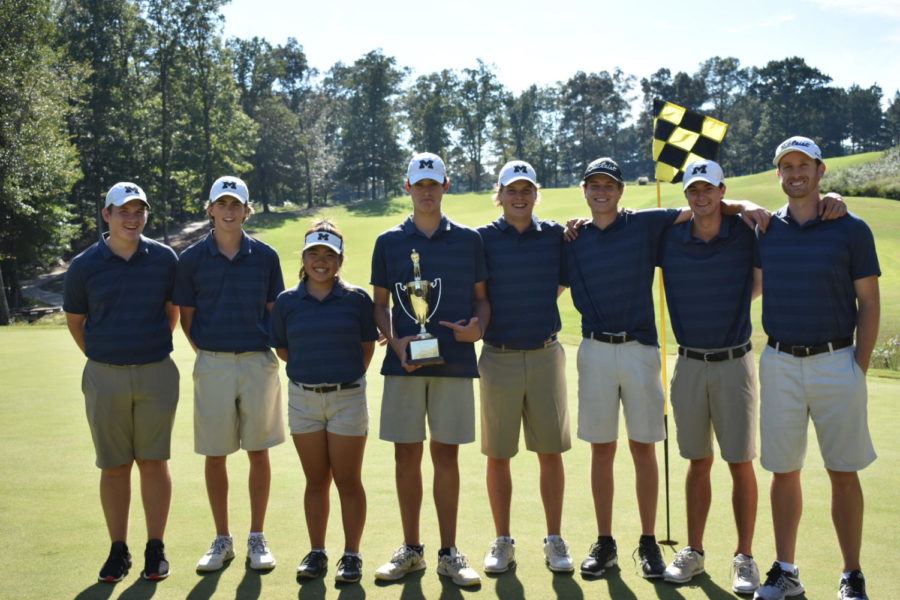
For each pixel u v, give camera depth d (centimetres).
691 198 391
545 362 416
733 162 9612
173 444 619
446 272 411
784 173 366
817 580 357
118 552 379
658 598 350
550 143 9556
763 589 339
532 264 419
